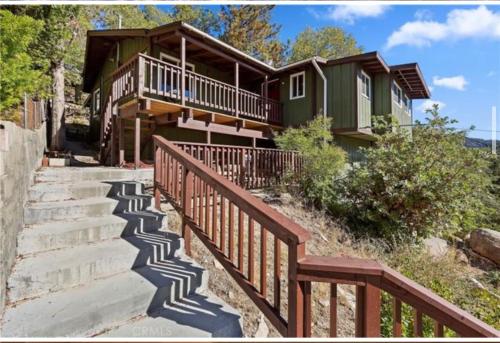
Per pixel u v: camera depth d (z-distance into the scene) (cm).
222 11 1862
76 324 182
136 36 907
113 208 331
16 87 484
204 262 312
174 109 755
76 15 989
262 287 204
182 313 221
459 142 667
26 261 224
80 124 1559
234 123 995
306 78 1129
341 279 159
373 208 669
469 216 680
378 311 151
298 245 171
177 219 399
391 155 684
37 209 279
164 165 357
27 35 523
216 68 1108
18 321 174
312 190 705
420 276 422
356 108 1035
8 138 200
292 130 849
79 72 1750
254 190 679
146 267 264
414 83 1345
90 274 230
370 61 1051
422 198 631
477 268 617
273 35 1950
